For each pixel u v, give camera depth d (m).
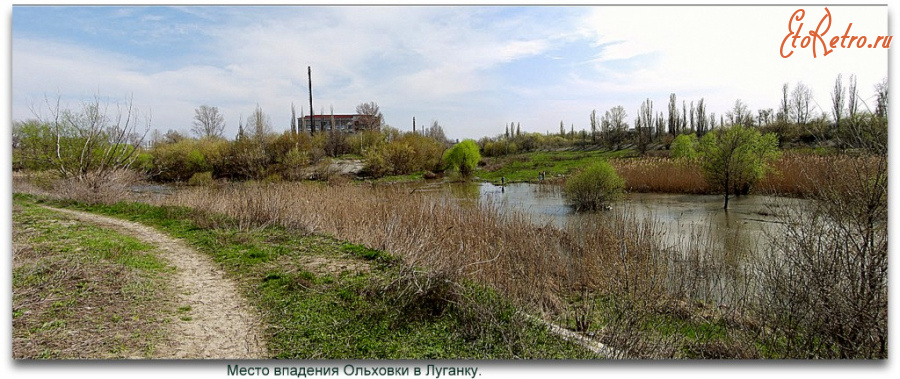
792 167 18.17
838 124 6.04
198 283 6.73
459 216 11.64
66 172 18.14
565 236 12.04
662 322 6.48
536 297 7.35
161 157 33.66
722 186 20.16
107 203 15.00
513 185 31.67
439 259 6.72
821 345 5.55
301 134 36.62
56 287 5.89
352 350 4.88
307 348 4.86
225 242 9.15
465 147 37.25
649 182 25.09
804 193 6.75
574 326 6.59
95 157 18.69
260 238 9.65
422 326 5.43
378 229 9.64
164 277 6.88
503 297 6.35
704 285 8.55
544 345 5.27
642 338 5.48
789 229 6.28
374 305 5.89
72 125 18.77
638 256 8.82
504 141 60.31
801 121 23.81
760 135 18.75
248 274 7.17
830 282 5.36
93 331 4.82
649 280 7.21
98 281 6.25
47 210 13.04
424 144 42.62
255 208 11.30
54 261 6.98
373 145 40.31
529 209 19.34
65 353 4.35
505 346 5.11
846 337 5.25
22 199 16.17
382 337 5.16
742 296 7.38
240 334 5.10
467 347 5.05
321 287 6.50
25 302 5.35
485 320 5.45
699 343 6.00
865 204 5.22
